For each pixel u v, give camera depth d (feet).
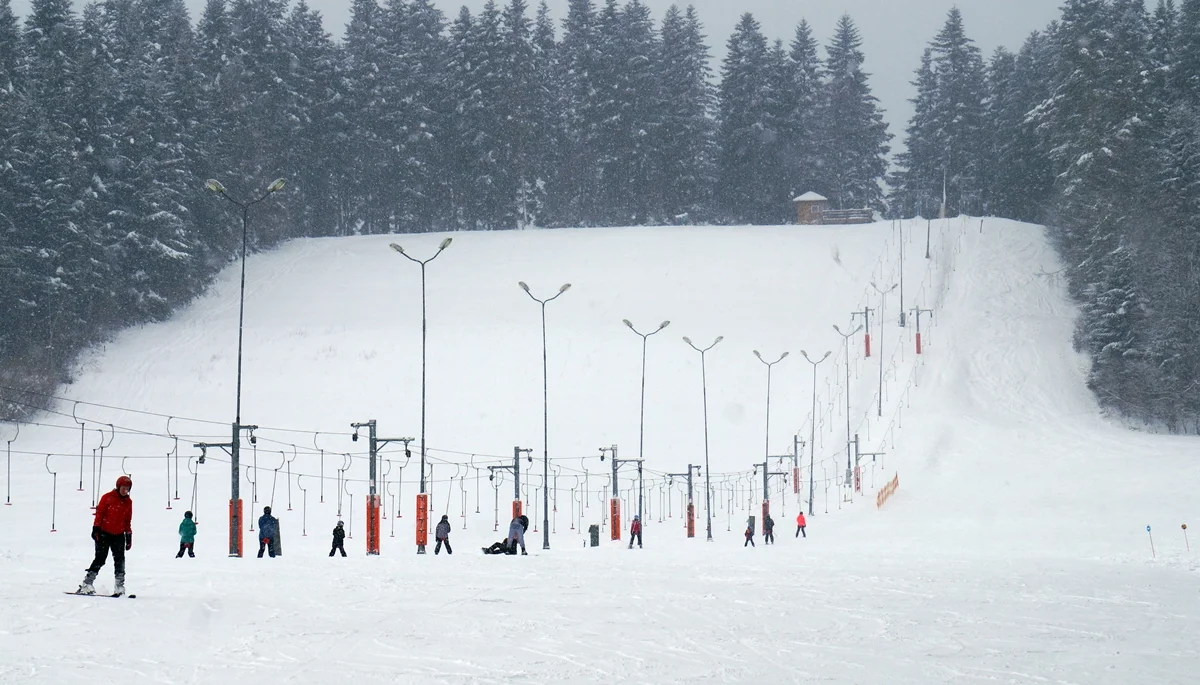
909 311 286.25
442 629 47.57
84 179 298.76
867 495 200.44
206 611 50.72
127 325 307.37
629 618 52.34
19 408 243.19
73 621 45.80
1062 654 43.39
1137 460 201.36
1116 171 302.04
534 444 237.45
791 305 317.22
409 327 298.76
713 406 257.55
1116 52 318.24
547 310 313.94
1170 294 262.26
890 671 39.27
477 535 164.04
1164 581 77.05
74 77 309.63
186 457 219.61
